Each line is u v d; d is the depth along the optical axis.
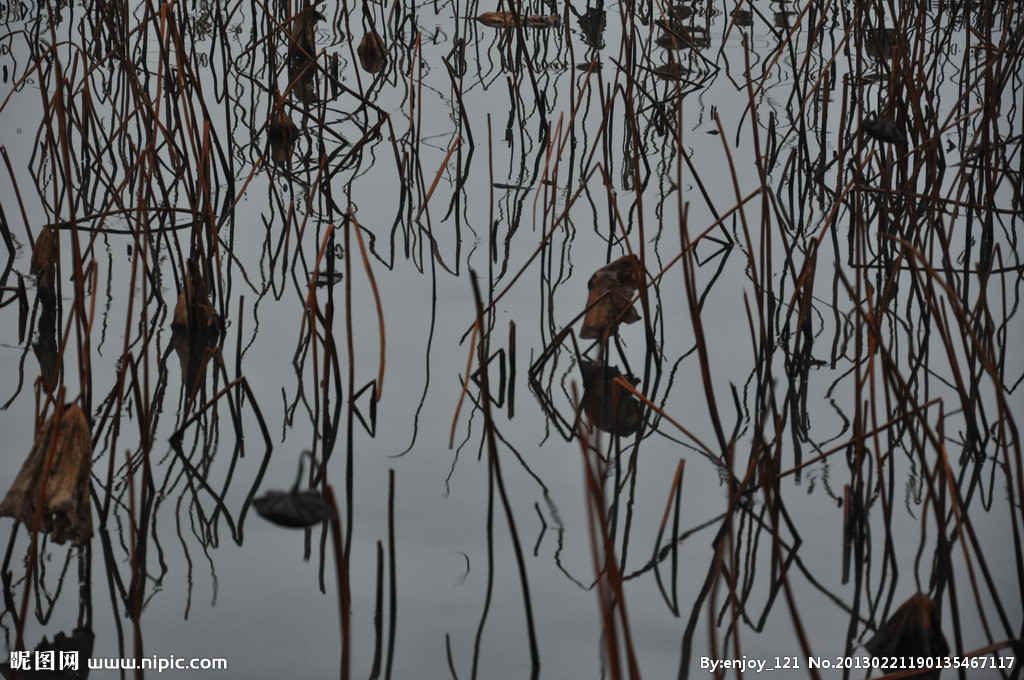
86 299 3.93
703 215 4.71
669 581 2.56
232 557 2.62
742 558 2.65
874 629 2.41
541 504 2.82
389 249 4.39
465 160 5.23
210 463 3.01
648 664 2.29
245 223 4.61
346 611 2.19
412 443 3.11
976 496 2.91
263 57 6.47
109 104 5.72
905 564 2.64
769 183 4.97
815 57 6.47
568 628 2.38
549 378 3.48
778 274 4.27
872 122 3.42
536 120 5.64
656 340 3.74
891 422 2.68
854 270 4.30
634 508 2.83
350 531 2.71
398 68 6.38
